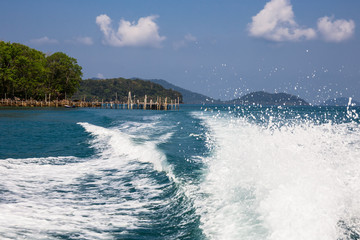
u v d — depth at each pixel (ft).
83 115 128.06
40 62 247.70
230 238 12.12
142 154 32.07
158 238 13.16
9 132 59.16
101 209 16.96
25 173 25.68
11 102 230.07
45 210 16.66
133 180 23.12
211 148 33.86
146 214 16.15
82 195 19.62
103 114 136.67
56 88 273.13
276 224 12.82
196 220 14.55
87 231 13.89
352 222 12.80
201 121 75.00
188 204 16.67
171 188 20.27
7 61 222.69
